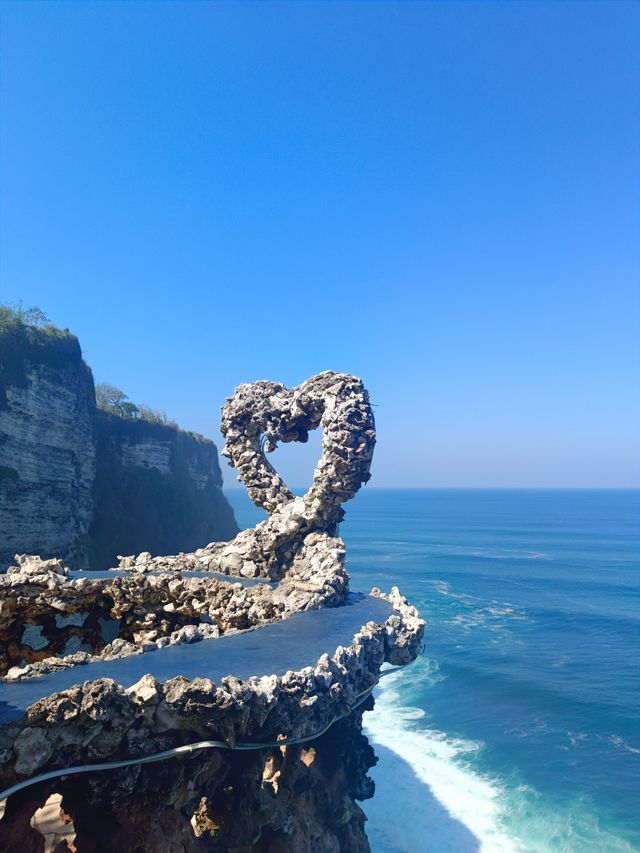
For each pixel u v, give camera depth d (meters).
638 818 38.38
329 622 21.64
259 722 14.05
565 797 40.66
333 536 27.89
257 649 18.06
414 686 62.09
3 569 72.94
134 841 14.44
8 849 15.04
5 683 14.41
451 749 47.72
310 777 22.36
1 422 74.38
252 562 27.41
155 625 23.81
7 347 77.62
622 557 163.50
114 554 107.38
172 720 12.93
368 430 27.14
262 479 29.42
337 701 16.52
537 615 93.44
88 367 105.50
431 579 126.31
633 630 84.75
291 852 19.69
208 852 17.80
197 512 135.00
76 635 23.92
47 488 83.56
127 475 121.50
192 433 159.25
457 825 37.12
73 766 12.04
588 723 52.94
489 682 63.00
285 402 29.39
